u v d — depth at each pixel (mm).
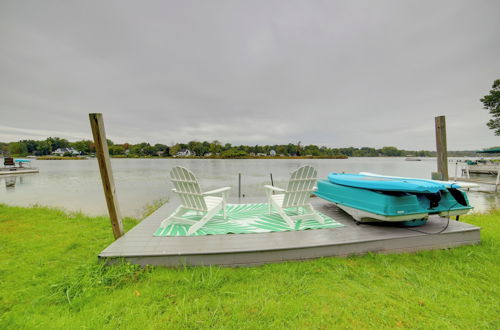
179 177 3305
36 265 2723
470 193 11406
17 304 1951
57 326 1642
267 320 1710
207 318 1724
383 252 2848
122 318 1727
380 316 1744
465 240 3111
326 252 2707
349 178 3918
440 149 4574
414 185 2820
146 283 2191
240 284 2172
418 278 2258
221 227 3377
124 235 3033
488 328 1626
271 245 2656
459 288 2121
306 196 3584
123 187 12234
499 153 24266
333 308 1836
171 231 3191
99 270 2340
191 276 2238
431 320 1700
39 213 5887
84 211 6594
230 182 14219
